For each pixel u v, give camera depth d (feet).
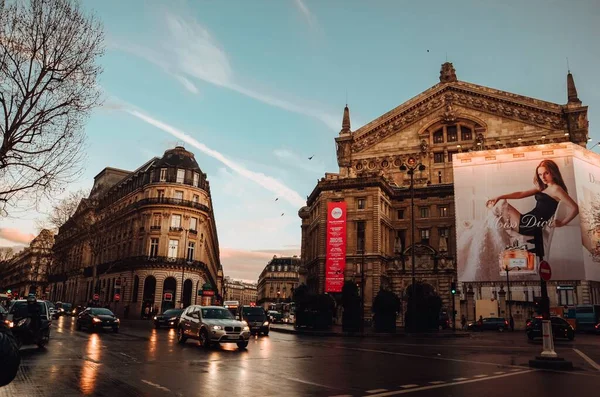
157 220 236.22
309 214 278.46
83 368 46.14
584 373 51.03
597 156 200.85
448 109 243.40
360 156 258.16
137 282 231.71
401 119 253.85
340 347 81.76
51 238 288.92
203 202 254.27
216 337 70.74
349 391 37.60
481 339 114.73
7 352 14.12
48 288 380.58
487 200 200.95
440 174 240.94
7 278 499.51
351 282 138.92
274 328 153.07
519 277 188.34
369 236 208.74
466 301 194.59
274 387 38.73
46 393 33.35
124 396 33.14
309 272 252.01
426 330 136.26
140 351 63.82
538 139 223.51
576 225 184.03
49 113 71.15
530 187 194.80
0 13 67.05
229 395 34.81
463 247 200.34
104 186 339.16
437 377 46.47
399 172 247.70
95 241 245.65
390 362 59.00
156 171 243.19
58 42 70.44
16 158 69.77
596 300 190.39
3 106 67.51
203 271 252.21
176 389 36.37
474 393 37.65
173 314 134.92
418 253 204.64
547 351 57.41
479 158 206.49
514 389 39.75
